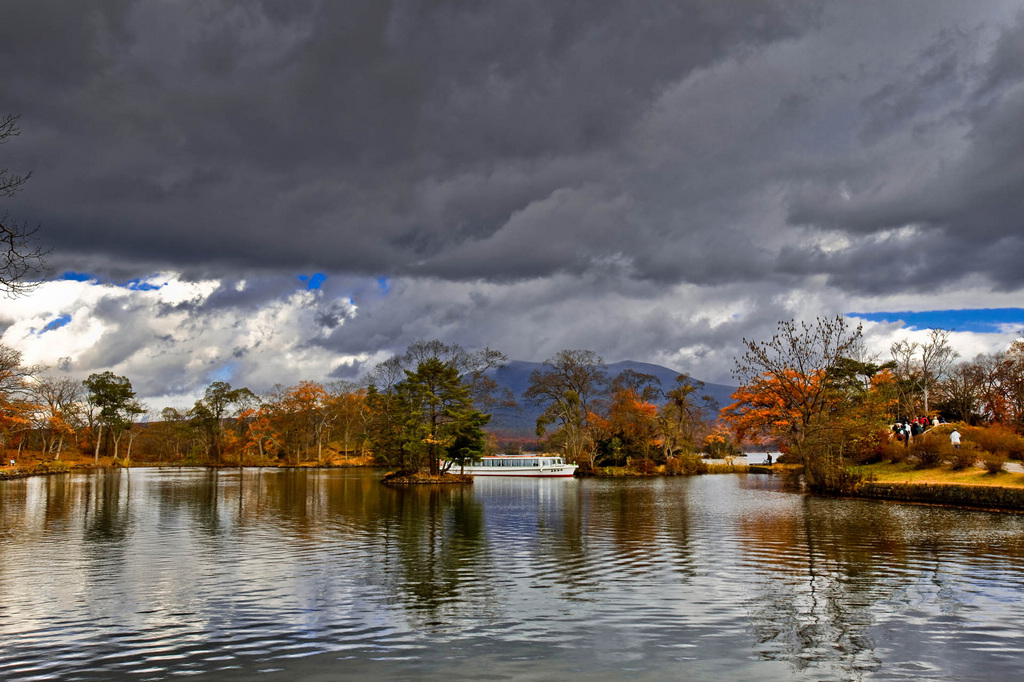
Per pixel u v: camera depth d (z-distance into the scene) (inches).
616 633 573.6
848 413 2329.0
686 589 732.0
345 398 5570.9
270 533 1197.7
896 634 569.9
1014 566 848.9
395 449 3843.5
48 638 565.0
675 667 493.4
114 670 489.1
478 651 529.7
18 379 3169.3
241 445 5654.5
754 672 483.8
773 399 2824.8
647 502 1843.0
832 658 512.1
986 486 1547.7
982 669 488.7
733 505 1722.4
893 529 1204.5
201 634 574.9
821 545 1024.2
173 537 1146.7
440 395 2989.7
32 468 3782.0
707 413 4291.3
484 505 1761.8
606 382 4156.0
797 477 3206.2
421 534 1181.7
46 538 1137.4
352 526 1298.0
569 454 4153.5
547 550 997.2
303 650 532.4
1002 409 3122.5
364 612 642.2
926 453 2052.2
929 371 3491.6
